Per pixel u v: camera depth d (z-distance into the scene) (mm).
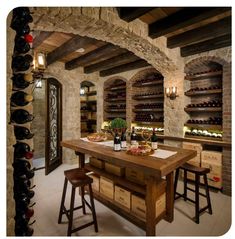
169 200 2070
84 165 2705
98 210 2324
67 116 4430
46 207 2379
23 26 1280
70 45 3064
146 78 4496
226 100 2834
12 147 1320
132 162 1608
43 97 5125
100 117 5289
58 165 4258
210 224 2020
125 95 4988
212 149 3266
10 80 1291
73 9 1633
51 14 1646
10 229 1310
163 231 1893
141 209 1957
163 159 1703
